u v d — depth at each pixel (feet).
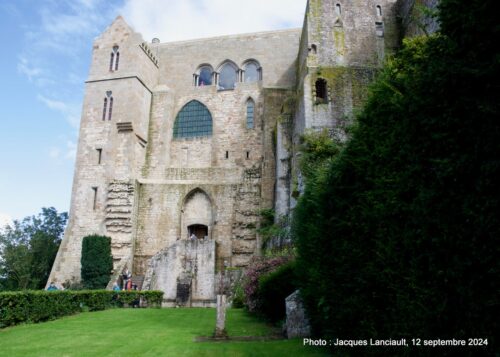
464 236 16.46
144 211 121.70
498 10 15.81
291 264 48.78
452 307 17.26
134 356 29.73
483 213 15.39
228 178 128.88
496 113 15.08
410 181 20.22
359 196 25.38
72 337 38.42
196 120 140.56
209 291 95.09
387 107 24.31
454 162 16.94
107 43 137.28
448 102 17.94
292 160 99.35
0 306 44.52
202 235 127.54
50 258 167.43
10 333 41.16
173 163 136.46
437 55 19.24
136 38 135.13
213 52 148.15
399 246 20.99
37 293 50.78
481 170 15.38
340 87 85.97
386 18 95.96
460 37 17.63
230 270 96.84
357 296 24.73
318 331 34.73
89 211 120.67
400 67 26.63
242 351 30.71
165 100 139.23
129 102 129.18
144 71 136.98
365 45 92.94
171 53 150.00
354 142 27.48
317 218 32.07
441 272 17.35
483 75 16.05
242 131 135.33
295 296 38.19
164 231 119.55
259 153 131.95
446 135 17.80
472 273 16.05
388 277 21.61
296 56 141.69
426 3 77.87
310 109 84.38
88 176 124.16
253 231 115.44
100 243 109.70
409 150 20.39
